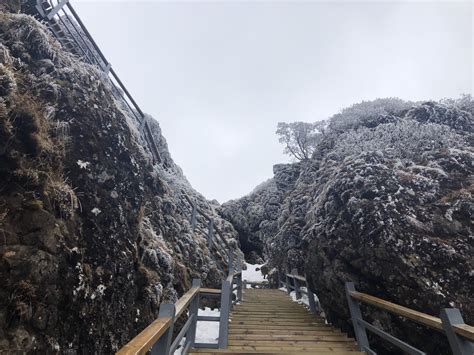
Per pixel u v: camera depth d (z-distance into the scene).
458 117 5.80
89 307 2.71
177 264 5.58
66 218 2.79
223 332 3.82
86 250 2.90
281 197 13.20
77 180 3.12
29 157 2.67
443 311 2.32
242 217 16.69
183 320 4.95
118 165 3.84
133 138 4.58
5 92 2.65
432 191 3.96
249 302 6.86
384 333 3.16
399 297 3.33
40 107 3.04
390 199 3.96
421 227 3.57
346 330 4.43
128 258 3.50
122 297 3.26
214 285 6.96
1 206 2.29
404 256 3.42
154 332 1.65
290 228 8.43
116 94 6.51
